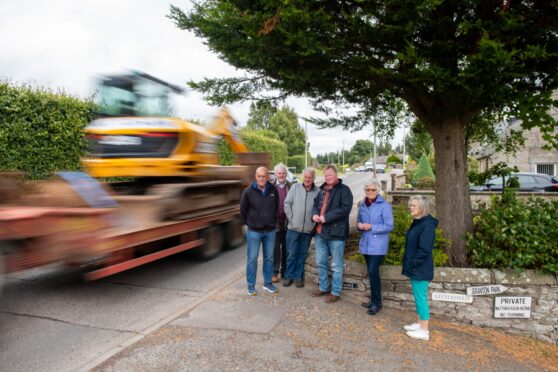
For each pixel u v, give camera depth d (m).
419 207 4.26
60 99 9.83
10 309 4.86
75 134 10.19
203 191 7.30
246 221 5.39
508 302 4.97
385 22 4.39
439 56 4.74
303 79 4.91
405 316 4.92
